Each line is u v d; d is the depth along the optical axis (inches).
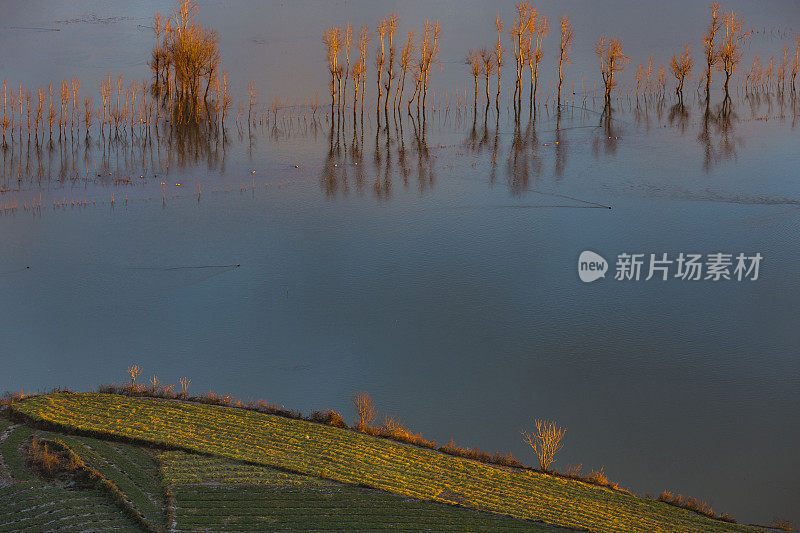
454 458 2397.9
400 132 5315.0
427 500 2137.1
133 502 2009.1
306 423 2517.2
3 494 2010.3
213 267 3597.4
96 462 2177.7
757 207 4005.9
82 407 2496.3
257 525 1955.0
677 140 5007.4
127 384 2711.6
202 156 4894.2
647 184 4328.3
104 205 4163.4
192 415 2500.0
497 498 2192.4
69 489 2052.2
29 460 2170.3
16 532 1851.6
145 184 4461.1
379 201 4249.5
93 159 4790.8
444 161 4795.8
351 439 2434.8
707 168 4520.2
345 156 4909.0
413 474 2277.3
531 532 2006.6
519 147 4987.7
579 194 4252.0
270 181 4520.2
